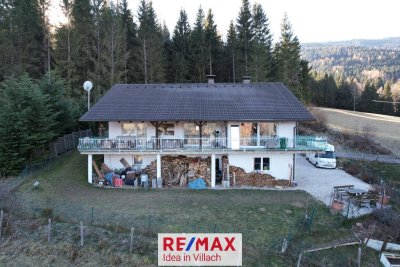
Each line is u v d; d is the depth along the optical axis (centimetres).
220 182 2633
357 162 3544
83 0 4734
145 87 3169
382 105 8681
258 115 2533
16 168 2605
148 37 5066
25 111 2572
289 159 2598
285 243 1670
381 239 1902
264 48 5125
